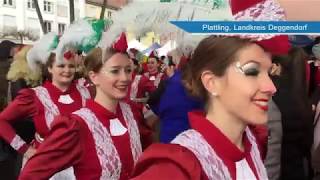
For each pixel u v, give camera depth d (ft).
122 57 7.94
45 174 7.16
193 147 4.07
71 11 14.29
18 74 15.15
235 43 4.10
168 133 8.86
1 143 13.64
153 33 6.07
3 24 60.49
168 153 3.92
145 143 8.95
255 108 4.10
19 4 62.44
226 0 4.39
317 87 12.54
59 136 7.21
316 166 10.27
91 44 8.13
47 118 12.28
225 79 4.18
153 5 5.59
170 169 3.85
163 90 11.64
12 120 12.37
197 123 4.29
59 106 12.39
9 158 13.84
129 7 6.16
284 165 9.78
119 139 7.91
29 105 12.34
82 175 7.51
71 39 8.32
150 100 11.85
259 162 4.80
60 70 12.40
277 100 9.37
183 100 8.46
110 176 7.67
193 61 4.43
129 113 8.43
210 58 4.24
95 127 7.63
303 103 9.68
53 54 12.50
